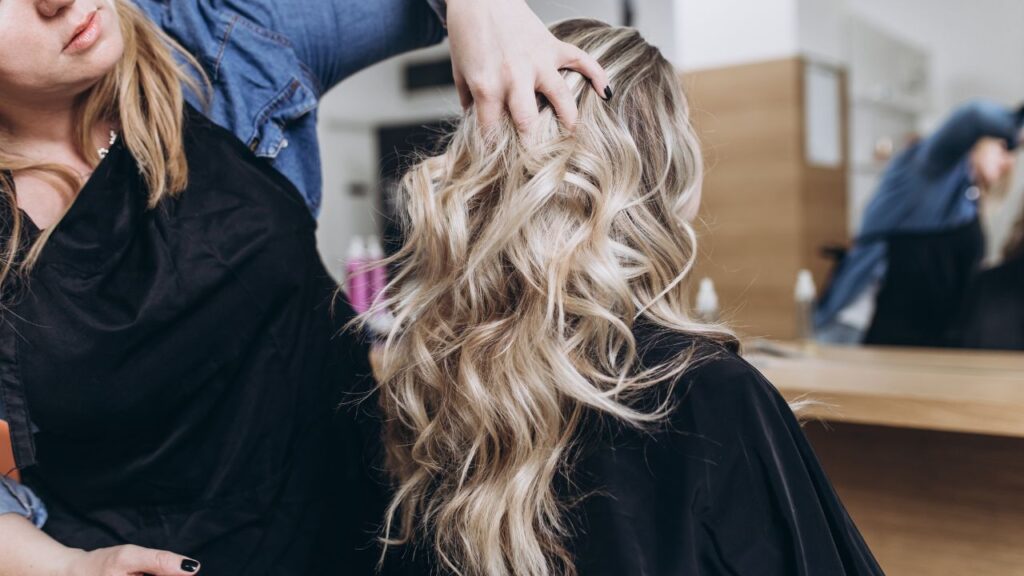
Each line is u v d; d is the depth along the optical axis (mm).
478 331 673
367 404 920
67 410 729
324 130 3160
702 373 616
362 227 3227
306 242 854
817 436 1424
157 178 760
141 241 759
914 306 1762
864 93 1854
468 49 685
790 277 1966
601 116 678
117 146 770
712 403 606
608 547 591
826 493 642
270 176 854
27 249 730
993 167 1656
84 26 696
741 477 597
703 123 2086
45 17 669
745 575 591
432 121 2781
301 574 858
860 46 1850
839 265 1893
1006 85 1664
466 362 673
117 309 729
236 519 811
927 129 1758
